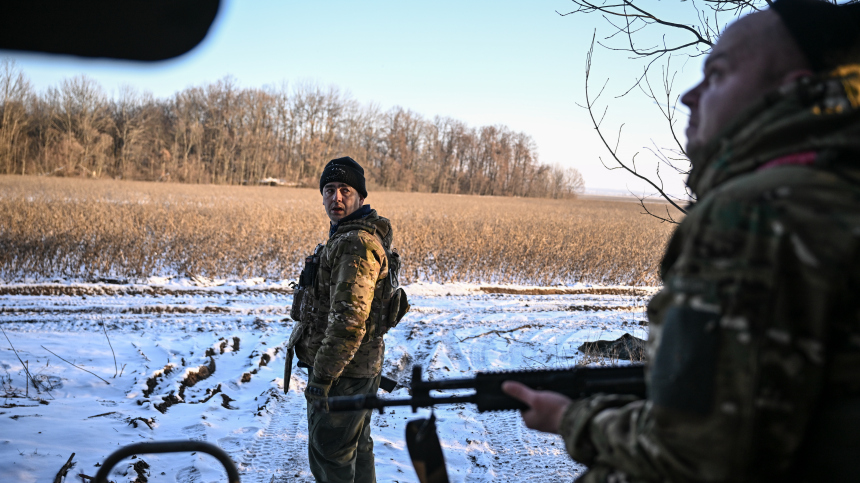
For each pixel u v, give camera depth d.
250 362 6.62
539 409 1.21
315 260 3.18
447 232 17.91
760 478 0.87
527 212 38.41
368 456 3.29
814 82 0.96
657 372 0.92
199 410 5.03
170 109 81.12
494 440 4.71
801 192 0.88
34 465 3.38
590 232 21.92
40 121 65.38
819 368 0.84
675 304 0.93
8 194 28.08
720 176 1.03
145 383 5.50
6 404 4.57
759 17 1.10
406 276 13.24
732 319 0.86
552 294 12.74
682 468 0.87
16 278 10.57
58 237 13.20
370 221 3.17
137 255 12.53
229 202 30.17
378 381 3.21
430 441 1.40
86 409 4.68
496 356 7.43
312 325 3.14
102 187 41.28
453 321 9.50
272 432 4.73
